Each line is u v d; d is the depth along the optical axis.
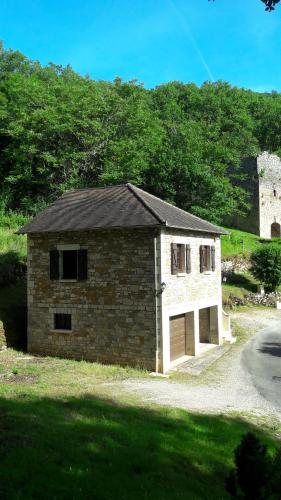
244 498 5.09
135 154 32.88
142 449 8.15
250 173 48.62
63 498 6.11
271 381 15.31
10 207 32.72
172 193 35.94
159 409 10.95
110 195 19.42
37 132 31.78
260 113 73.38
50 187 32.78
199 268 19.84
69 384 12.98
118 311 16.67
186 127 41.75
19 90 33.97
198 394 13.30
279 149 67.94
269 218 49.16
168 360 16.30
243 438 5.38
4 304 19.67
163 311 16.02
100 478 6.80
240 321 27.31
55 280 17.98
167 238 16.72
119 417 9.78
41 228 17.72
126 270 16.56
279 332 24.70
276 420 11.41
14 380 13.19
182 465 7.89
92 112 33.41
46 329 18.11
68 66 48.25
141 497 6.44
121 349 16.59
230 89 72.81
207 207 36.88
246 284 34.72
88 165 34.06
